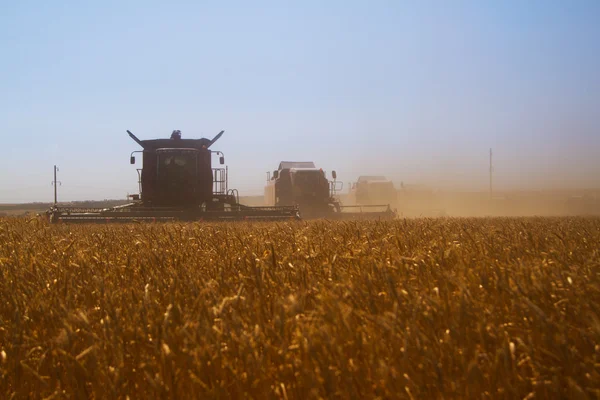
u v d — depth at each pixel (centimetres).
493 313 372
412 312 358
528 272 425
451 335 331
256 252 650
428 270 488
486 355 315
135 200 2706
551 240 726
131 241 862
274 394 313
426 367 310
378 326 342
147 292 429
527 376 321
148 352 363
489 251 584
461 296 364
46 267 620
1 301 502
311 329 335
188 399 328
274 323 347
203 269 578
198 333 344
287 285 463
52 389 358
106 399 340
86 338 388
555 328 332
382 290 438
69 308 440
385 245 635
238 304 411
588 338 326
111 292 482
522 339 339
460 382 303
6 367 387
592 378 297
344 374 294
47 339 412
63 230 1251
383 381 299
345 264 546
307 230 904
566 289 388
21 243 882
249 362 316
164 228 974
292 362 316
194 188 2591
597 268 486
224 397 317
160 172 2584
